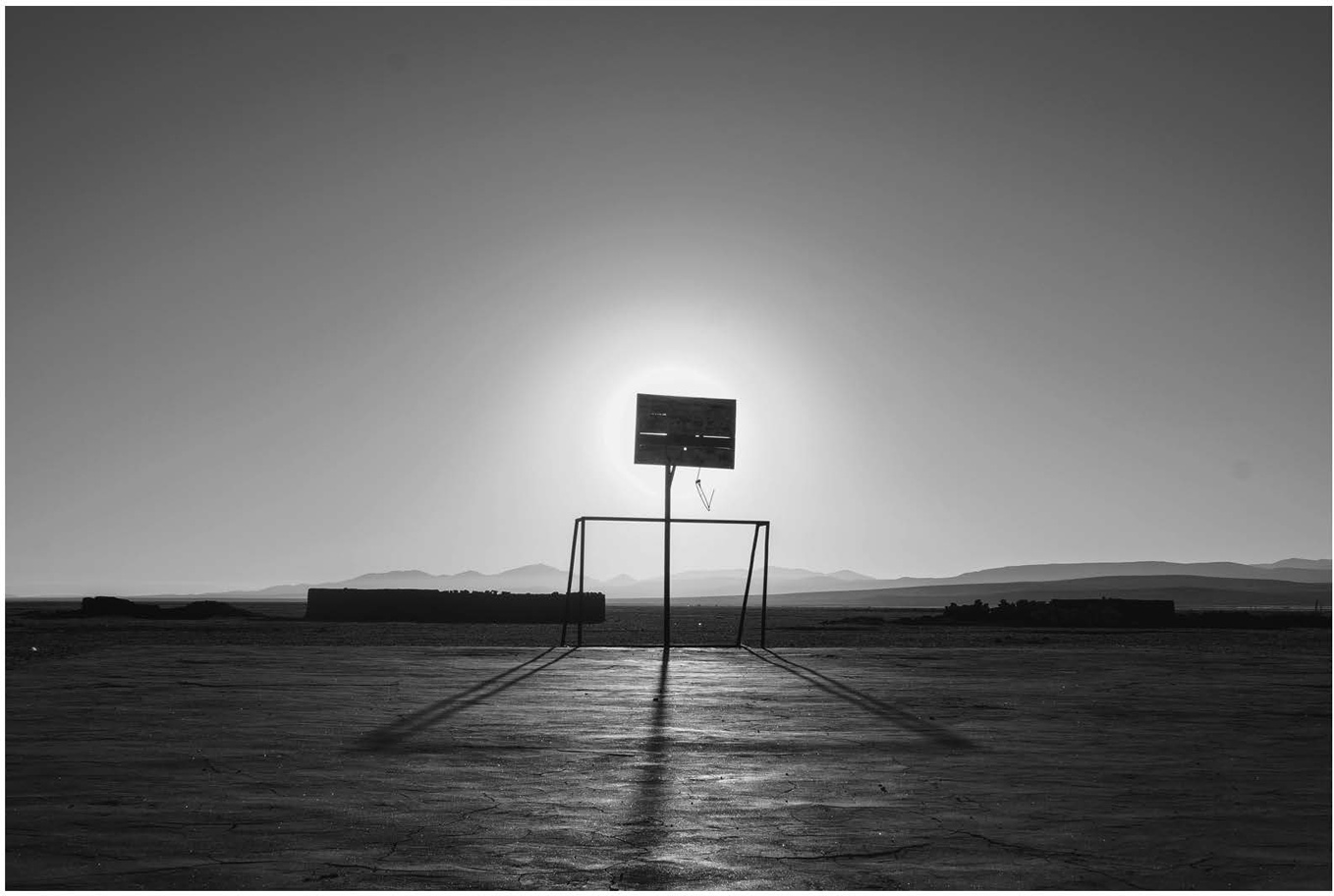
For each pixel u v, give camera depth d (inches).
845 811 375.6
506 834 340.2
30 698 694.5
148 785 410.6
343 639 1665.8
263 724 575.8
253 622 2588.6
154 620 2758.4
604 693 748.6
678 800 390.9
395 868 302.5
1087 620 2731.3
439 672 906.1
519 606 2623.0
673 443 1259.8
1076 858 316.8
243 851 318.7
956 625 2758.4
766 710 657.6
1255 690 807.7
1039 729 582.6
